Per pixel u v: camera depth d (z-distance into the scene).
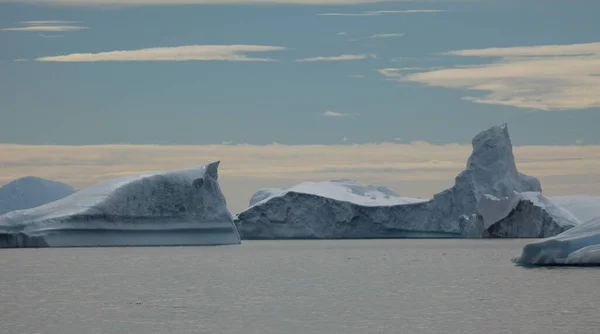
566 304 146.00
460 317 133.62
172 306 148.75
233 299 159.50
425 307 146.00
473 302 151.75
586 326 123.94
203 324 128.38
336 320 132.00
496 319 131.12
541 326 124.19
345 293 170.38
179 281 198.38
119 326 126.56
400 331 121.69
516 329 121.88
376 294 167.88
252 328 124.75
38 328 125.06
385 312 140.25
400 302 153.50
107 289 179.00
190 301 156.25
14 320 132.38
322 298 161.12
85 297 163.12
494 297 158.25
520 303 148.50
